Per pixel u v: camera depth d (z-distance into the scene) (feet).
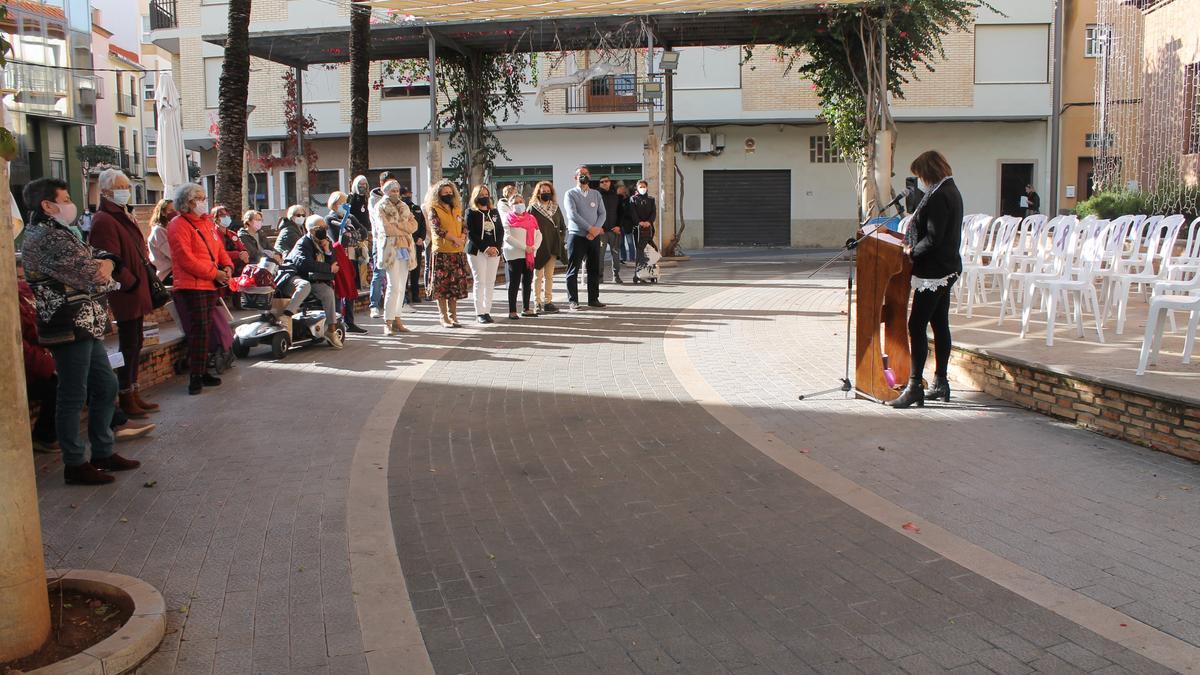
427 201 43.09
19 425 12.31
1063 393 24.31
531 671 12.45
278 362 34.63
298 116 80.74
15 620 12.34
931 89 105.50
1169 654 12.53
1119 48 69.77
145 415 26.53
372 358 35.27
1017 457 21.30
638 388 29.19
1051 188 58.95
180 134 51.08
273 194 116.26
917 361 25.82
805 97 106.32
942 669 12.29
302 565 15.98
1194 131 61.31
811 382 29.58
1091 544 16.30
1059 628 13.32
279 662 12.78
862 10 53.47
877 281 26.45
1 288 12.16
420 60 74.38
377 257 41.01
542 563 15.97
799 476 20.30
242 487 20.17
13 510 12.27
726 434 23.72
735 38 69.82
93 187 25.88
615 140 109.70
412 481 20.44
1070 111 104.88
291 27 113.19
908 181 28.22
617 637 13.34
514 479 20.49
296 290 35.40
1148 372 23.79
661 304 49.49
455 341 38.93
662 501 18.93
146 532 17.58
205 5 115.75
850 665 12.44
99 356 20.88
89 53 102.53
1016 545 16.33
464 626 13.74
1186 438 20.83
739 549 16.43
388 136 113.09
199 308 29.14
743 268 73.77
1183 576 14.96
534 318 45.29
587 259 48.49
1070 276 32.01
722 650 12.92
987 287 45.68
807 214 110.11
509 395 28.60
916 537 16.76
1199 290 27.96
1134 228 38.63
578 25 65.87
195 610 14.33
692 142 108.88
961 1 56.03
